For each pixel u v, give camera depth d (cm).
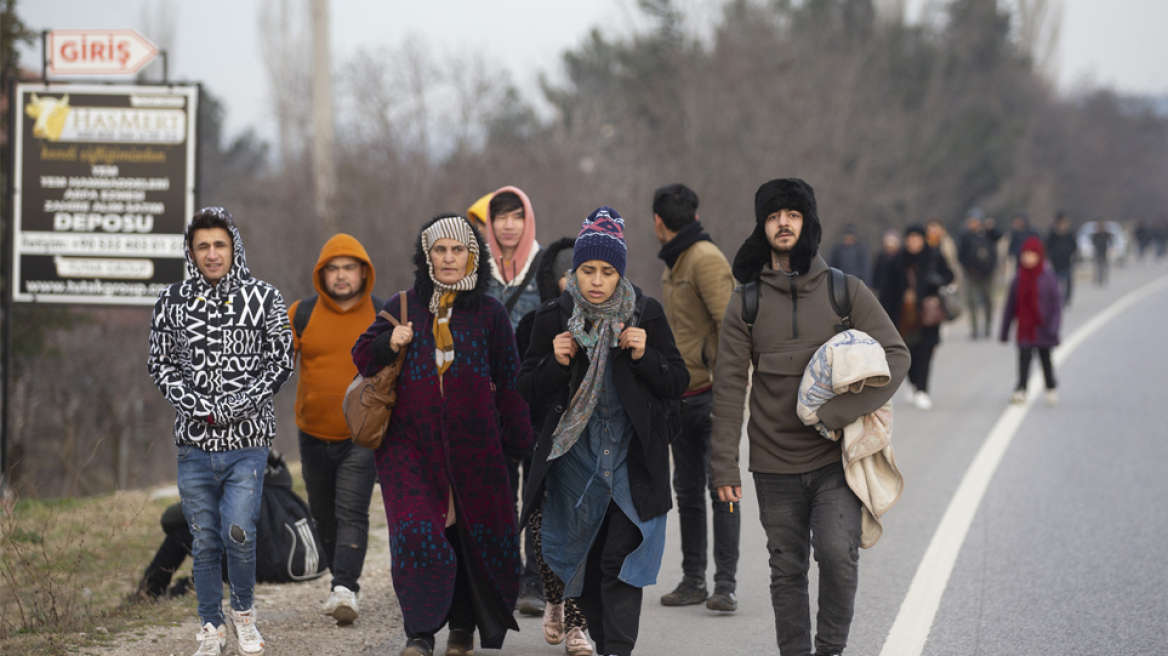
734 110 5181
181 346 994
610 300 922
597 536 948
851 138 5884
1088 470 1883
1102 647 1055
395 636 1088
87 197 2067
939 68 8031
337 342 1173
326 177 3853
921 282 2567
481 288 1016
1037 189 10081
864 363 839
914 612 1167
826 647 871
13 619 1174
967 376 3189
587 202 4950
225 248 998
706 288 1153
